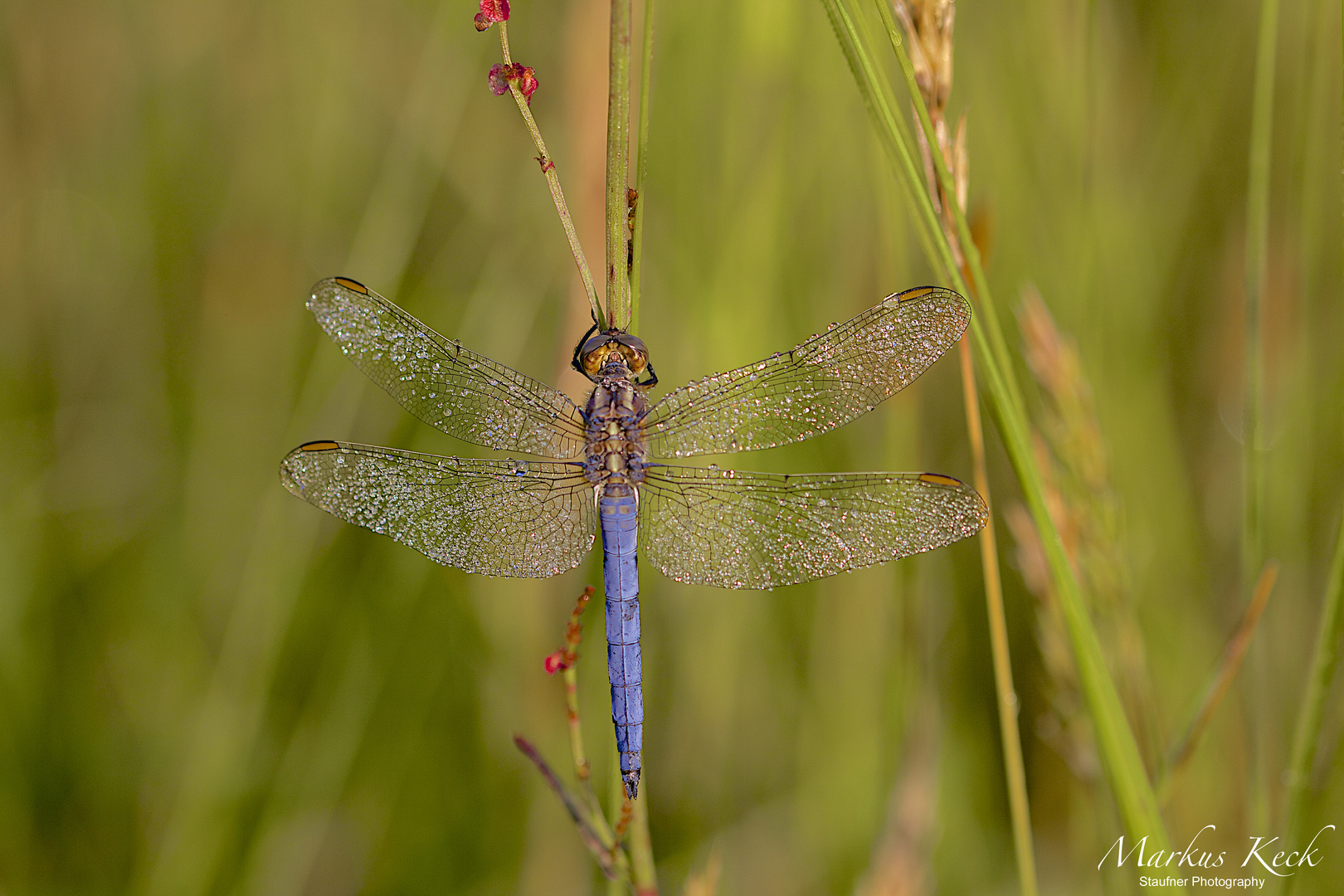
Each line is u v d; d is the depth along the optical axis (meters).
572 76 0.55
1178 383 0.58
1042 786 0.57
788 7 0.58
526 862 0.57
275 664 0.57
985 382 0.52
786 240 0.58
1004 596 0.57
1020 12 0.57
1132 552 0.57
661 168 0.58
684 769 0.58
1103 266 0.57
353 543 0.58
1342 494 0.55
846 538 0.53
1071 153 0.57
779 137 0.58
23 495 0.58
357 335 0.53
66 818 0.57
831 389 0.54
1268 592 0.53
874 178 0.58
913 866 0.53
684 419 0.54
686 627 0.58
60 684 0.57
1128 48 0.58
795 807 0.57
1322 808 0.55
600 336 0.53
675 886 0.57
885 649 0.57
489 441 0.54
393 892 0.57
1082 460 0.54
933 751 0.54
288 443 0.57
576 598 0.57
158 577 0.58
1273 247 0.57
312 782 0.57
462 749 0.57
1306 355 0.56
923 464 0.58
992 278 0.57
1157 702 0.56
